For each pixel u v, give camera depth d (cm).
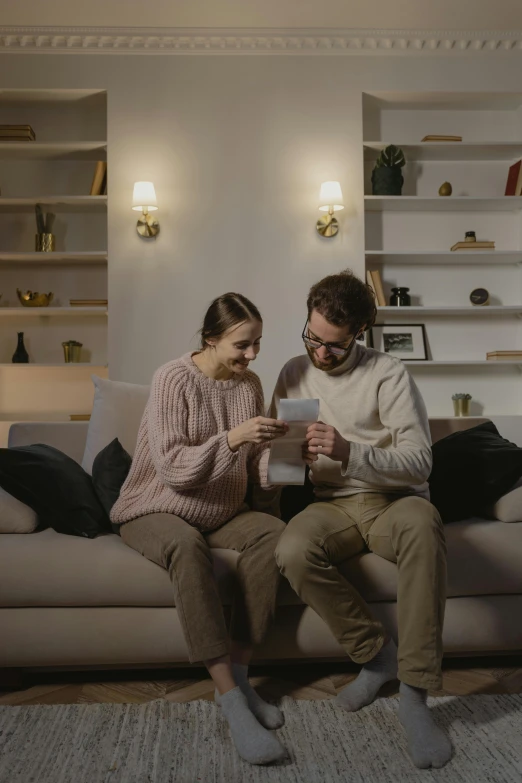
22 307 439
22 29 412
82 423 241
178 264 432
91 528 183
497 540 178
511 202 455
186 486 166
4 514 183
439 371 467
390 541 164
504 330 471
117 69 429
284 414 159
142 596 169
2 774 131
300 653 172
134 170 430
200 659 146
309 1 388
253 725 139
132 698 167
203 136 432
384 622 173
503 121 471
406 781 127
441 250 467
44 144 432
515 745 140
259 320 176
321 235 435
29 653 169
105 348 462
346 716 154
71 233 461
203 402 178
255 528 171
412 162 470
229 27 415
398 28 420
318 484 188
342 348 175
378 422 182
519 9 400
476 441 213
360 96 437
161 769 133
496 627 176
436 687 141
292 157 435
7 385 460
